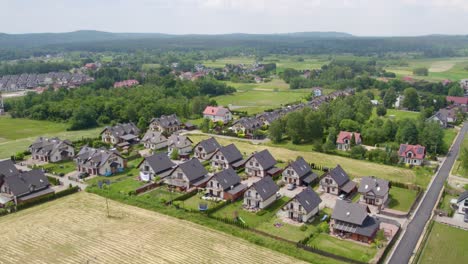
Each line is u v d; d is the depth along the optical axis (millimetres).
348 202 75188
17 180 88500
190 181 95688
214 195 91062
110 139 138500
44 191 91062
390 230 73938
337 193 92812
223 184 90000
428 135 126250
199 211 81062
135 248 66688
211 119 178000
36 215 80125
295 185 98875
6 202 84938
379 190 86250
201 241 69312
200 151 120625
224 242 69062
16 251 65938
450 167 113812
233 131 154500
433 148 125375
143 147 135000
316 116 137125
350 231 70625
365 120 158375
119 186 98125
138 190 93125
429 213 82875
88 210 82438
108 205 85188
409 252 66812
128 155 124125
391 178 104438
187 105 188500
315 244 69000
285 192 94625
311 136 137875
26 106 192250
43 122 176625
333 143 129000
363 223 71938
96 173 106750
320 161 118750
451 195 93062
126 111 170125
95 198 89438
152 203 85000
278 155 125000
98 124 170500
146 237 70562
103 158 108062
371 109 184500
